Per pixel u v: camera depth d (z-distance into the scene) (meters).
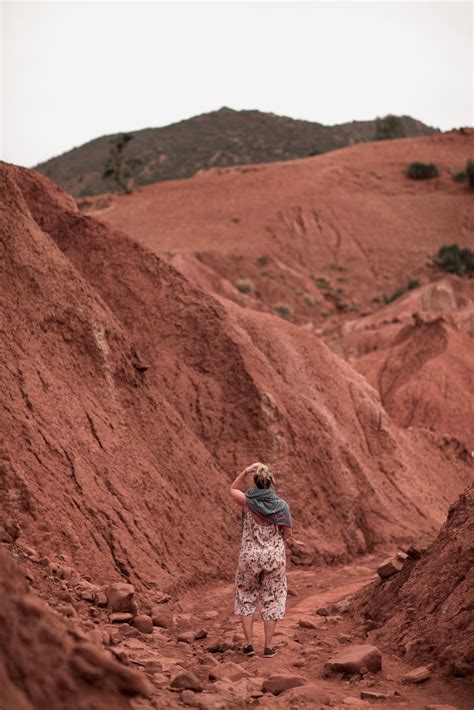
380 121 188.00
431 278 85.44
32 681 3.51
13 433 9.40
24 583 4.33
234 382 15.06
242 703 5.30
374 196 104.75
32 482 9.04
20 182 16.14
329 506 14.89
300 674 6.59
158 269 16.09
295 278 82.69
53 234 15.88
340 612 9.30
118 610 7.81
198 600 9.73
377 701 5.71
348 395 19.83
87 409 11.09
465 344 39.19
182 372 14.95
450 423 34.38
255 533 7.23
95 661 3.95
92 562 8.86
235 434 14.52
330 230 94.31
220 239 87.31
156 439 12.24
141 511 10.45
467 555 7.73
